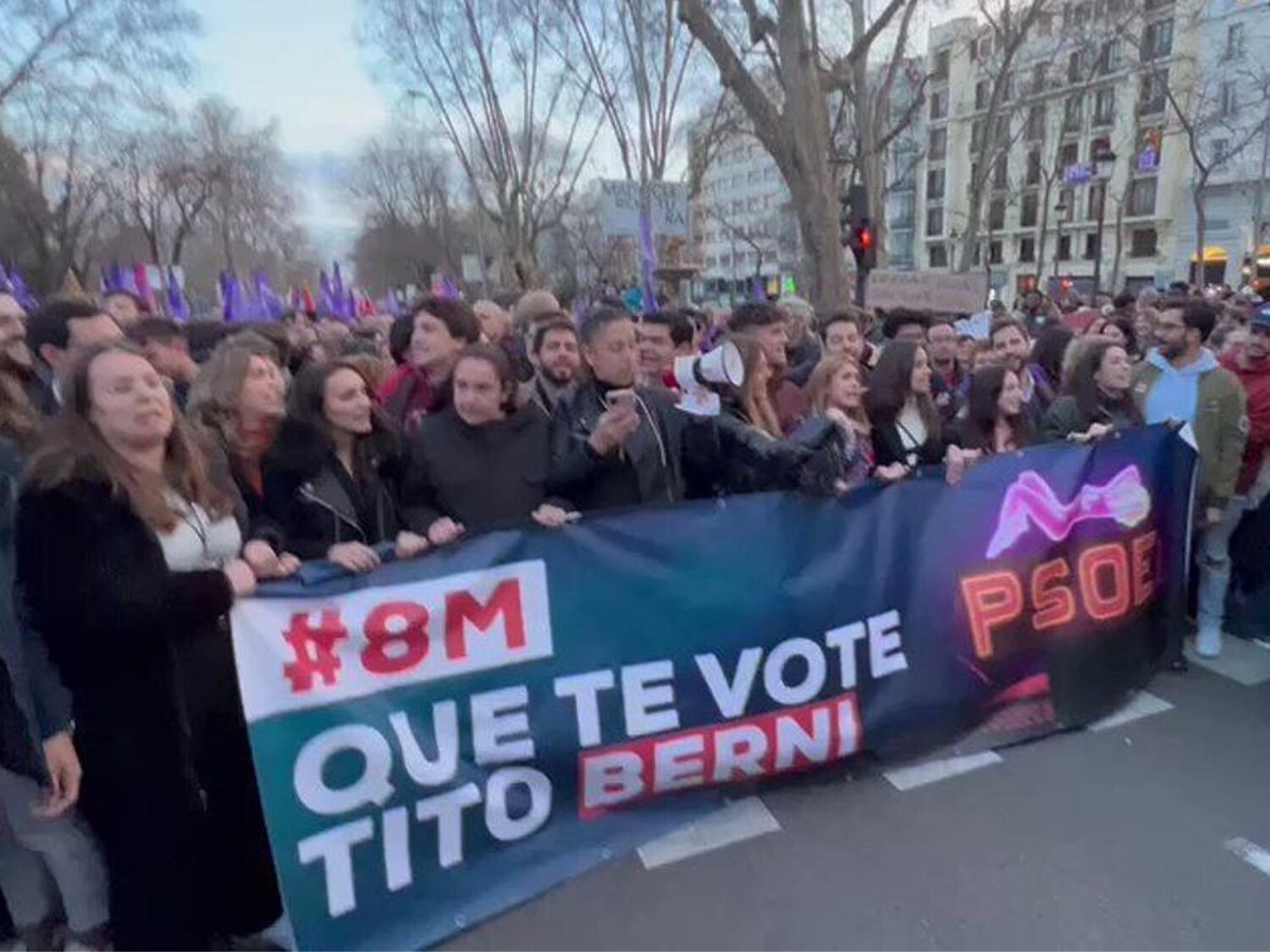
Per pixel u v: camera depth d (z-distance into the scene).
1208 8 38.62
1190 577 4.62
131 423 2.19
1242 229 43.41
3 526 2.22
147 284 12.99
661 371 4.14
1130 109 46.94
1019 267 56.53
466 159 38.00
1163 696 3.92
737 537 2.93
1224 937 2.49
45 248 30.75
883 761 3.26
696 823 2.98
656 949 2.47
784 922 2.56
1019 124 50.09
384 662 2.46
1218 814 3.04
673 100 22.75
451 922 2.52
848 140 23.11
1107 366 4.21
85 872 2.39
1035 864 2.79
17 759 2.17
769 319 4.11
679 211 12.88
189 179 39.16
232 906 2.48
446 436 3.04
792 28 10.27
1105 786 3.21
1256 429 4.33
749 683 2.97
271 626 2.32
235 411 2.88
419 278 54.06
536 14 28.44
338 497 2.80
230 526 2.46
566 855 2.74
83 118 27.44
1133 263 50.22
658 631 2.82
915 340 4.38
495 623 2.61
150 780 2.24
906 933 2.52
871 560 3.16
